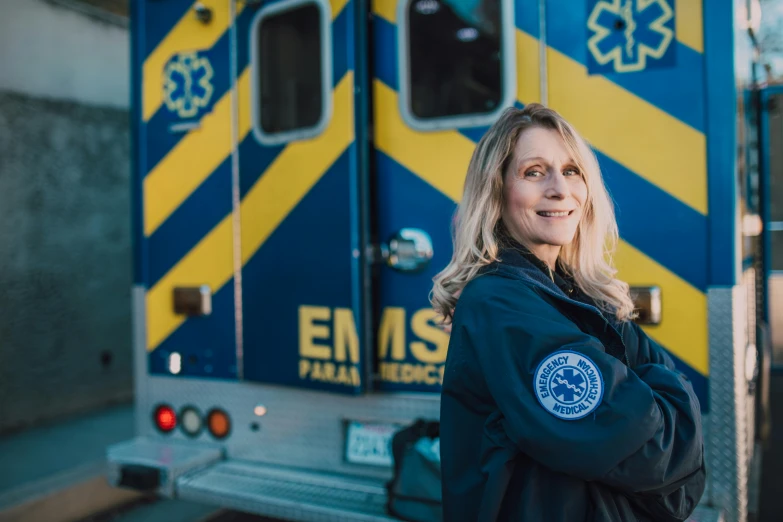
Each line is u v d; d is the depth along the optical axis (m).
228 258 2.90
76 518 3.60
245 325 2.86
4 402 4.45
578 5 2.34
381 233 2.66
